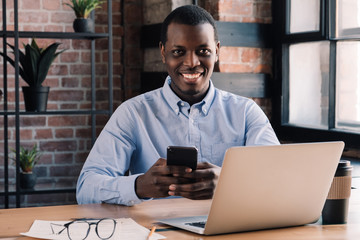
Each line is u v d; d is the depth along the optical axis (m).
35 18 4.18
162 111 2.07
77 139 4.31
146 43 4.28
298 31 3.77
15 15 3.46
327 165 1.49
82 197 1.87
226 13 3.80
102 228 1.45
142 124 2.05
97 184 1.80
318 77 3.60
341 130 3.33
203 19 1.90
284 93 3.89
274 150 1.38
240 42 3.83
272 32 3.94
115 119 2.05
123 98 4.45
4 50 3.66
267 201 1.43
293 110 3.86
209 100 2.08
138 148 2.07
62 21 4.25
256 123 2.13
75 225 1.48
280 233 1.45
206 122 2.08
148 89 4.24
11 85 4.15
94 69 4.03
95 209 1.71
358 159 3.17
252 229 1.46
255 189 1.40
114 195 1.75
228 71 3.82
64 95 4.29
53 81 4.26
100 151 1.98
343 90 3.36
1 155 4.14
